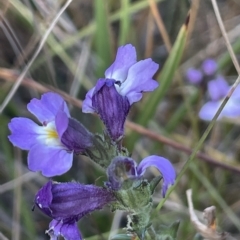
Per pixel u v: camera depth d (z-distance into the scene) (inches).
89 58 8.1
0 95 7.5
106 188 4.1
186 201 7.3
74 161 7.6
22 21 7.8
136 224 4.2
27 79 7.0
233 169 6.7
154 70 4.2
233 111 7.6
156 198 7.1
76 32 7.8
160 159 3.9
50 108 4.2
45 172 4.0
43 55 7.6
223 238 5.2
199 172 7.2
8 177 7.5
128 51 4.3
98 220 7.0
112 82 4.1
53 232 4.1
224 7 9.0
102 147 4.1
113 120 4.2
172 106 8.5
